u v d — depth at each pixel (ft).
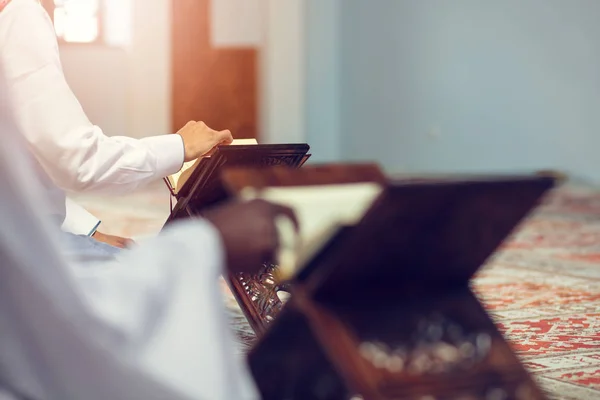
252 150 8.95
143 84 44.47
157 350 4.12
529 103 45.01
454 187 4.75
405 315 5.02
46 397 4.07
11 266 3.88
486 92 46.29
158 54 44.52
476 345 5.10
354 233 4.71
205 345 4.16
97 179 7.34
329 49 49.47
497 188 4.90
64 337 3.95
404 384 4.80
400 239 4.85
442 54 47.52
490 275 18.37
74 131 7.18
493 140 46.19
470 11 46.42
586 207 33.17
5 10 7.08
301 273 4.96
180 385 4.06
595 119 42.98
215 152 8.82
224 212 4.83
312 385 5.24
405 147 49.11
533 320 13.71
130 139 7.77
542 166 44.73
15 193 3.89
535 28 44.62
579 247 23.00
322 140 49.98
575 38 43.42
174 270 4.33
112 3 43.47
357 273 4.90
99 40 43.55
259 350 5.25
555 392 9.52
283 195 4.85
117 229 25.63
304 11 48.08
